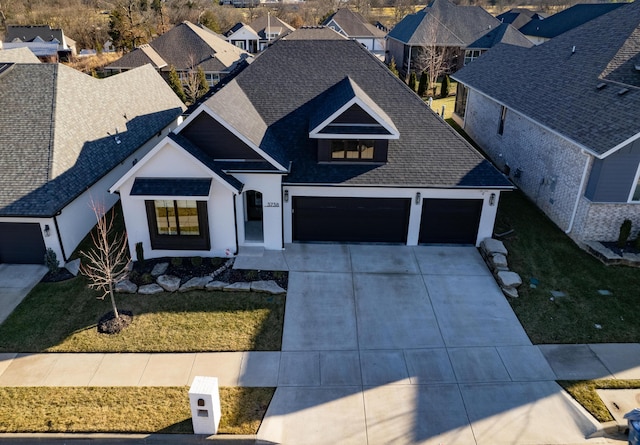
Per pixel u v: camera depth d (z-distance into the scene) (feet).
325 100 63.82
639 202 56.03
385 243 62.18
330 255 59.16
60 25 252.62
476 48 161.07
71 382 40.47
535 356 43.78
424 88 138.51
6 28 241.55
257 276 54.29
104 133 72.18
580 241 59.57
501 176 58.18
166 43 157.17
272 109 63.87
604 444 35.78
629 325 47.29
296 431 36.40
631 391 39.99
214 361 42.91
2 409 37.78
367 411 38.19
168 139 51.49
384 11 382.22
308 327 47.24
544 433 36.47
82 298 51.13
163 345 44.62
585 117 60.44
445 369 42.37
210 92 81.41
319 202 59.72
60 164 59.11
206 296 51.57
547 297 51.42
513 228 64.23
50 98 64.90
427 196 58.75
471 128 102.63
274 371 41.93
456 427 36.94
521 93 79.87
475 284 54.08
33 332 46.21
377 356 43.80
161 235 56.13
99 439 35.58
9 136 60.70
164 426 36.47
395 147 60.59
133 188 52.70
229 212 55.62
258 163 55.62
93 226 64.59
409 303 50.85
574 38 82.38
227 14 321.73
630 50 66.69
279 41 69.05
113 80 84.69
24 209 53.78
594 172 55.72
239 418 37.27
